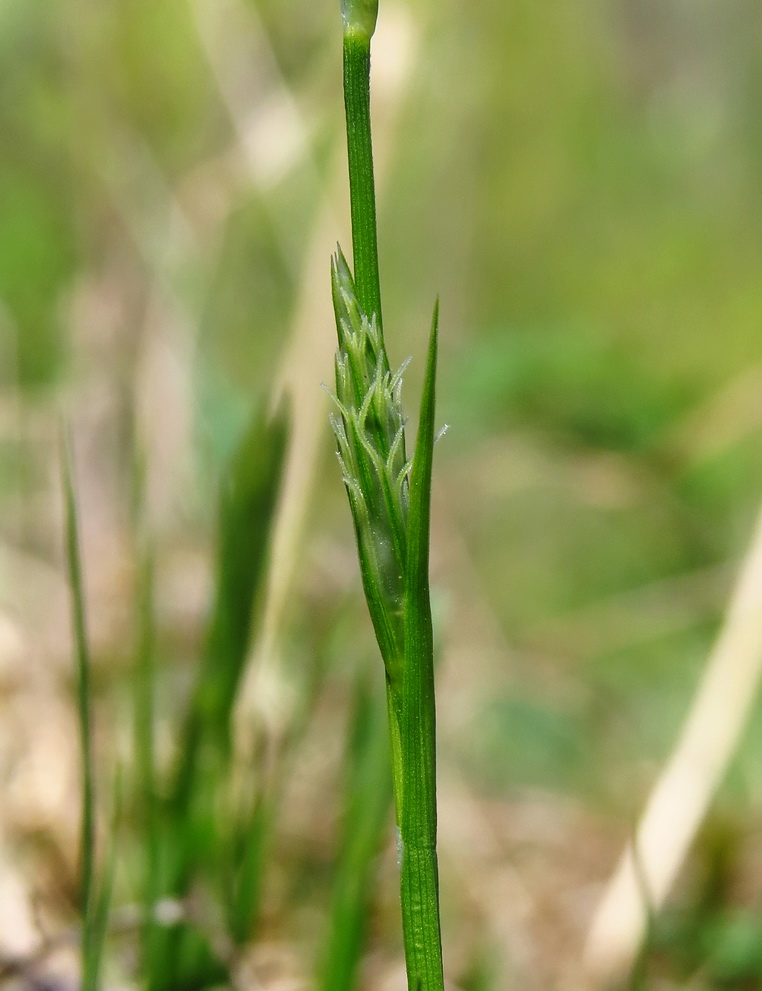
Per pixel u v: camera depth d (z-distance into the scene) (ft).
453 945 0.70
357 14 0.32
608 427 1.07
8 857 0.61
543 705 0.99
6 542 0.96
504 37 1.74
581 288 1.87
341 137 0.85
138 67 1.29
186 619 0.81
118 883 0.60
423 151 1.41
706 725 0.68
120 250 1.06
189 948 0.50
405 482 0.33
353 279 0.32
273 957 0.59
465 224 1.48
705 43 2.25
